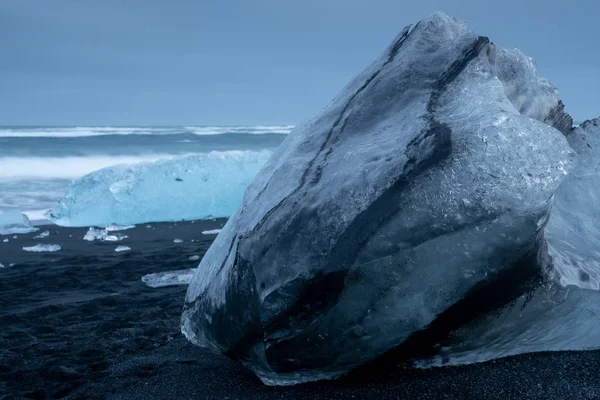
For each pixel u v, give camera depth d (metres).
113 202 8.34
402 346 1.96
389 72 2.27
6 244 6.43
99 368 2.64
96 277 4.68
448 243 1.77
